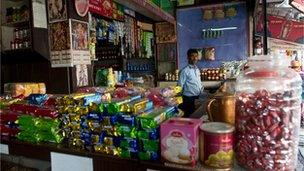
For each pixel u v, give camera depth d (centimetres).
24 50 301
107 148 120
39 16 301
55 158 132
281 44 271
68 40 303
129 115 116
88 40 336
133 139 114
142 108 127
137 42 587
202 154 102
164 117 123
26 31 304
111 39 488
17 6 321
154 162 109
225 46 605
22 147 142
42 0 305
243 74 112
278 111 92
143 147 112
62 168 130
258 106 94
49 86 318
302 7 172
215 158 99
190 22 625
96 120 123
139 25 594
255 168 96
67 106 132
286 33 270
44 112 137
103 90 181
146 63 630
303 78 141
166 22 636
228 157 99
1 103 155
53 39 312
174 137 103
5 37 323
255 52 355
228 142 98
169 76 620
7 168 151
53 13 308
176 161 104
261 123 93
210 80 585
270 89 98
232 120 116
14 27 325
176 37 634
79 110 127
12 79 335
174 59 639
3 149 149
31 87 218
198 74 419
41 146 135
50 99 139
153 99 151
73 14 307
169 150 104
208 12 610
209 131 99
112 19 489
